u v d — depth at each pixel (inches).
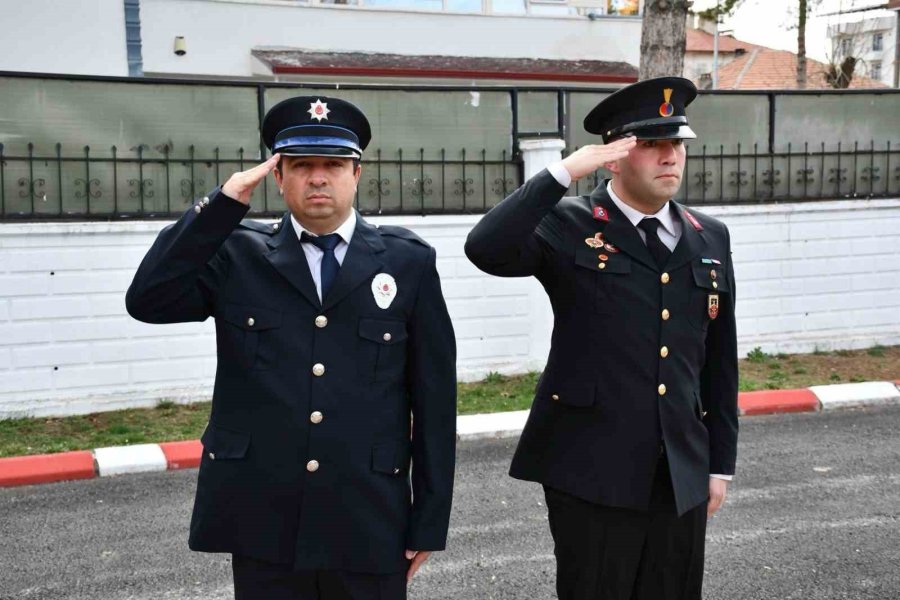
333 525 107.0
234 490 107.5
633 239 123.6
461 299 321.1
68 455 244.5
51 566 183.8
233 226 105.1
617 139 122.1
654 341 122.0
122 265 287.1
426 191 320.5
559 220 125.6
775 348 357.4
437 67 603.2
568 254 123.8
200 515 109.7
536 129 329.7
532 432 128.3
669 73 376.8
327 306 108.3
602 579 123.2
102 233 284.0
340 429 107.0
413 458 113.3
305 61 575.8
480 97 322.3
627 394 121.1
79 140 285.0
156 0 569.0
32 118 280.1
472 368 323.6
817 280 362.3
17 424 275.7
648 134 119.1
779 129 358.6
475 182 324.8
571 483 122.0
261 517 107.0
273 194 305.1
